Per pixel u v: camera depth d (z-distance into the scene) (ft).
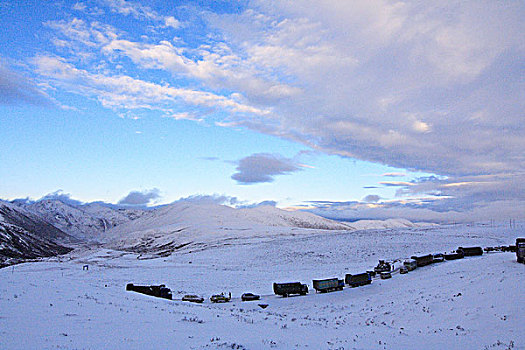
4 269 271.28
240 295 150.51
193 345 42.55
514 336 52.80
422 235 360.07
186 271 243.19
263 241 445.78
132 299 91.97
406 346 51.47
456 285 95.96
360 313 94.12
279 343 47.70
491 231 373.61
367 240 342.85
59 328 46.47
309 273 213.25
